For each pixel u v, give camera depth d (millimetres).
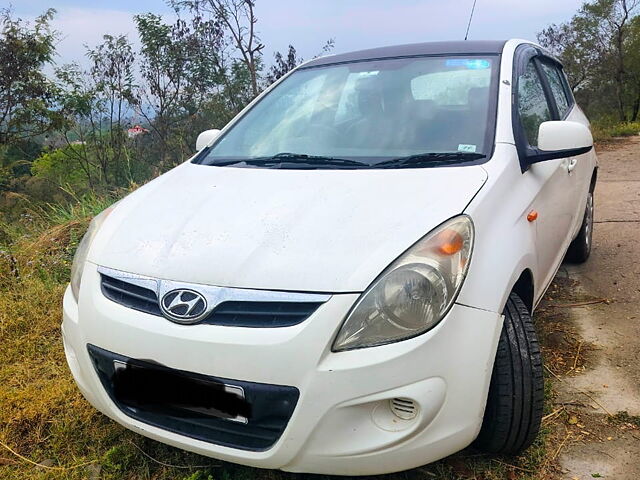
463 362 1904
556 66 4293
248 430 1889
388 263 1870
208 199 2404
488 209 2191
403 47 3355
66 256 4945
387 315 1817
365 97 3021
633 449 2426
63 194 9633
